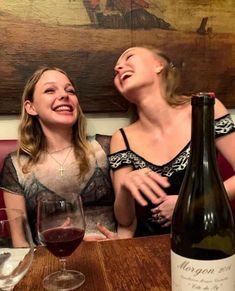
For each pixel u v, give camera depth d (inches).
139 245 32.0
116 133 56.9
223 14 61.3
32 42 56.5
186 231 21.9
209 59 62.0
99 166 55.6
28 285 25.7
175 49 60.7
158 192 37.6
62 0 56.4
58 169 54.4
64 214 27.2
